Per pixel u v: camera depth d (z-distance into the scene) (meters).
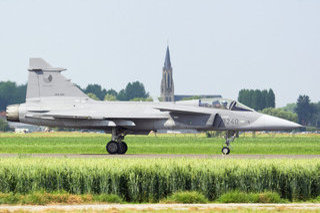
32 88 152.25
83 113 145.12
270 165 84.44
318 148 183.62
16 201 74.94
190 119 144.75
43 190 79.25
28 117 150.62
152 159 91.12
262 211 64.06
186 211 64.12
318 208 68.31
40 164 83.25
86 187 81.00
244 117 144.25
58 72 152.12
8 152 160.62
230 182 82.62
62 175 81.50
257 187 82.69
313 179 83.69
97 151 166.00
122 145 146.88
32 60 152.38
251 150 169.38
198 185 82.12
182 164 84.25
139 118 142.88
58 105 150.38
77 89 152.38
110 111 147.75
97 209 66.38
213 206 71.31
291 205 72.62
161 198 81.38
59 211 63.47
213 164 84.50
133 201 80.56
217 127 144.88
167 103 149.00
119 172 81.00
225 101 145.75
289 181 83.50
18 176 80.31
